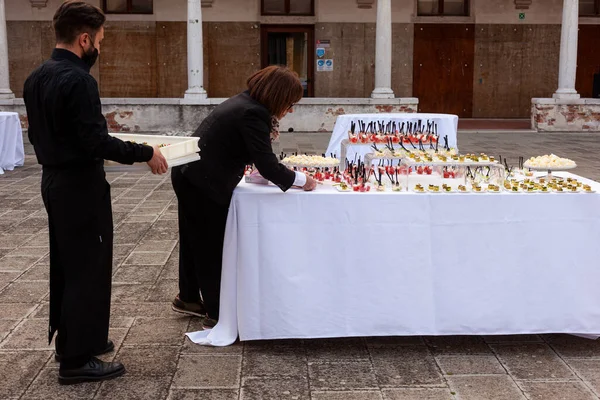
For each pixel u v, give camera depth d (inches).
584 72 679.7
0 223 250.1
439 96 674.2
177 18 650.8
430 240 138.7
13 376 128.2
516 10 663.1
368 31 660.1
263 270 138.8
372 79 666.8
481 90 674.2
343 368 132.9
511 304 141.6
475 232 139.3
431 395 121.8
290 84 136.6
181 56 655.1
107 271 125.0
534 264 141.0
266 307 139.6
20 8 644.1
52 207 118.5
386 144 225.5
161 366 133.0
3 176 357.7
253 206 137.6
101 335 125.8
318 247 138.3
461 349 142.3
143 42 652.7
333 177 157.4
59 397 120.0
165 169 122.9
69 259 121.0
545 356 139.2
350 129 312.8
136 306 165.5
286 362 135.4
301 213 137.4
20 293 173.8
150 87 658.8
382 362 135.7
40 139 117.2
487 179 151.2
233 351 140.3
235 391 123.0
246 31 655.8
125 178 351.3
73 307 121.6
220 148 136.9
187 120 540.4
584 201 140.4
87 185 119.3
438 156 160.2
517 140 513.7
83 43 116.9
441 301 140.6
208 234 144.6
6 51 549.6
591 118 570.3
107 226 123.9
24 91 118.6
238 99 138.6
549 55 669.9
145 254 209.8
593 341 147.1
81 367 125.4
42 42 649.0
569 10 560.7
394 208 137.4
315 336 140.3
